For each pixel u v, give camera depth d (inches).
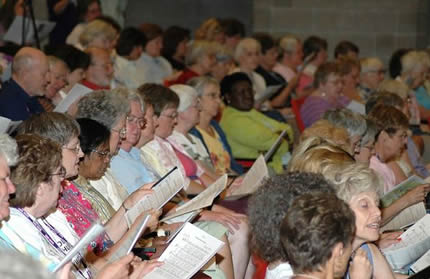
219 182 241.6
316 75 438.6
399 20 732.0
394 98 398.6
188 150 345.1
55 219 206.4
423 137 473.7
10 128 243.9
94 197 237.8
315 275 159.9
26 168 183.6
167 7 751.1
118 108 255.9
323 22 725.9
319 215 158.6
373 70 551.2
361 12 728.3
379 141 333.1
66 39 514.9
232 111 414.0
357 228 197.9
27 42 425.7
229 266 261.3
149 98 316.8
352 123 307.4
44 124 213.9
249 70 515.2
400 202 267.3
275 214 177.6
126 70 496.7
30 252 182.4
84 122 237.8
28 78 325.4
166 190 229.3
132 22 746.8
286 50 586.9
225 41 594.9
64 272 154.1
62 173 192.1
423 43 734.5
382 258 215.2
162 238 250.4
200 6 756.6
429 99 552.7
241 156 410.9
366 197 199.0
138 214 222.7
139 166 280.5
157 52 527.5
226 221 272.7
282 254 177.8
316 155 212.7
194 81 374.0
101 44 454.0
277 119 448.5
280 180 182.4
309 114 434.9
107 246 218.5
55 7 521.0
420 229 236.8
